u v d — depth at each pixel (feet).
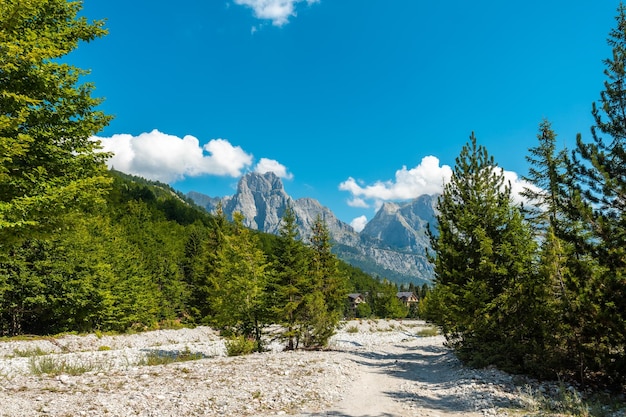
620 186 36.60
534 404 32.42
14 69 35.86
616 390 38.37
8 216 33.32
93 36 46.34
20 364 54.75
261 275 80.33
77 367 50.24
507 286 52.11
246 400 35.09
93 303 123.75
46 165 40.83
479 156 60.64
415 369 61.82
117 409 29.89
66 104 42.24
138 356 70.08
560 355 41.29
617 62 41.29
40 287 110.01
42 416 26.96
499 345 49.98
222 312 82.89
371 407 34.83
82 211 45.37
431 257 69.82
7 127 33.71
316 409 33.63
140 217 346.33
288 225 84.89
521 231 54.13
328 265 111.34
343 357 70.08
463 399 37.37
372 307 351.46
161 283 203.51
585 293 36.22
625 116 41.16
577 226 39.17
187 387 38.40
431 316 77.36
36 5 37.01
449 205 65.00
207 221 531.50
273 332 84.43
